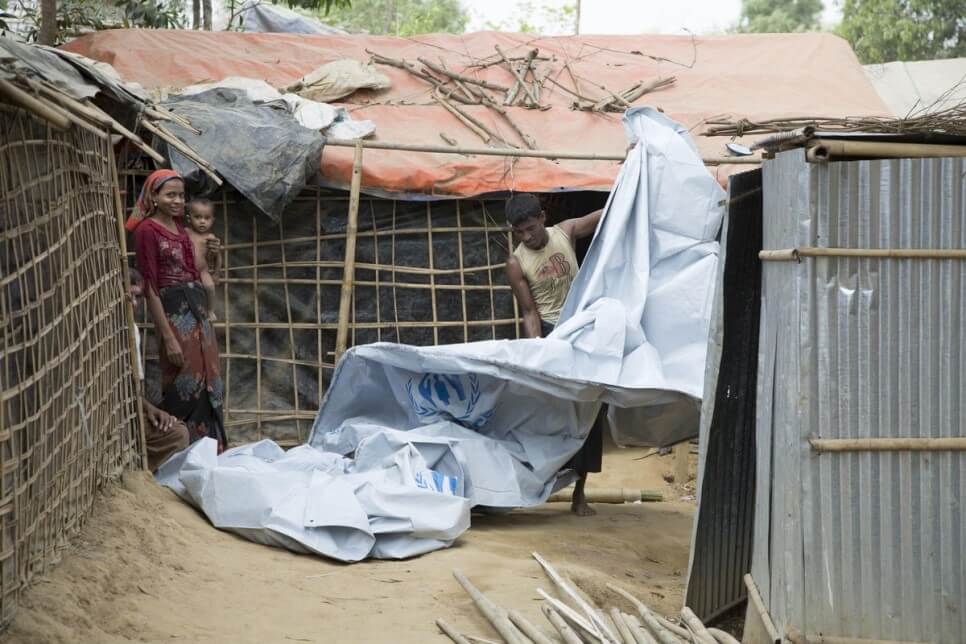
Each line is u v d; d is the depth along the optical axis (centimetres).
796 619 391
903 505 388
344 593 467
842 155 380
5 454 382
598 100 973
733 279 460
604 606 480
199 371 641
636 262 614
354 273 844
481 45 1061
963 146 386
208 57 983
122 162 793
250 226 835
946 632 388
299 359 842
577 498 674
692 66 1059
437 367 602
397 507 540
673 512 698
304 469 589
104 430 523
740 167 879
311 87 940
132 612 416
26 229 416
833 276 386
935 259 383
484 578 494
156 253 627
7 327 389
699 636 418
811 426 388
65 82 492
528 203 690
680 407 627
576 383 589
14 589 388
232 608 438
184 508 553
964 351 384
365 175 824
